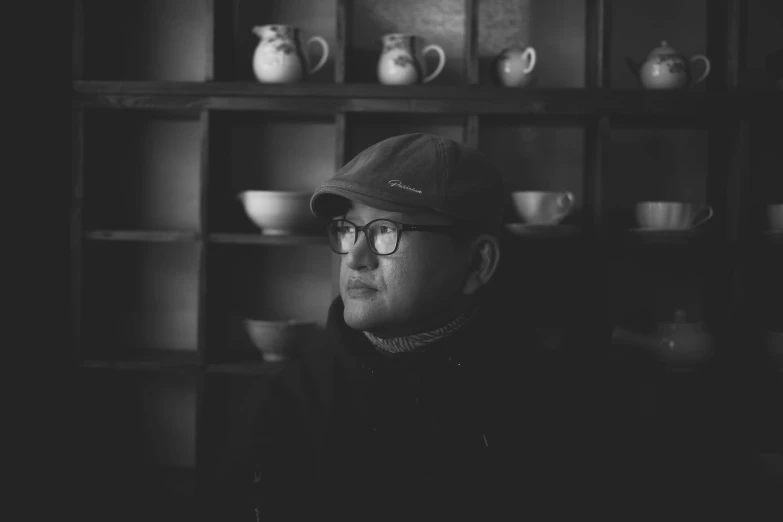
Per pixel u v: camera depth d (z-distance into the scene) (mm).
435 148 727
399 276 708
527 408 794
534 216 1475
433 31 1727
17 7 1422
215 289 1595
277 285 1773
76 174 1540
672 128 1700
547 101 1461
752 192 1674
